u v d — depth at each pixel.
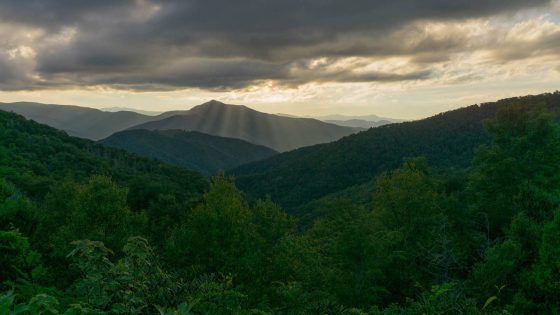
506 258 15.50
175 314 4.61
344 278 21.77
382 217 31.30
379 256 23.20
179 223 27.94
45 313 4.86
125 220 18.52
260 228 22.20
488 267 15.64
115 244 16.23
